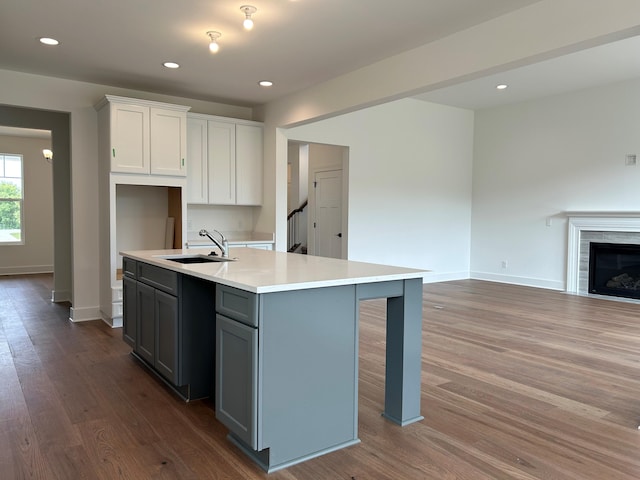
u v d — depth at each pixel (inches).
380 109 282.2
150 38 151.5
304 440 89.6
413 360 105.9
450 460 89.3
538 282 298.2
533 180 299.3
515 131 307.9
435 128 311.1
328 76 190.5
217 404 95.7
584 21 113.2
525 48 125.8
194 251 159.2
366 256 280.2
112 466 86.4
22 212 356.5
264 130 238.8
